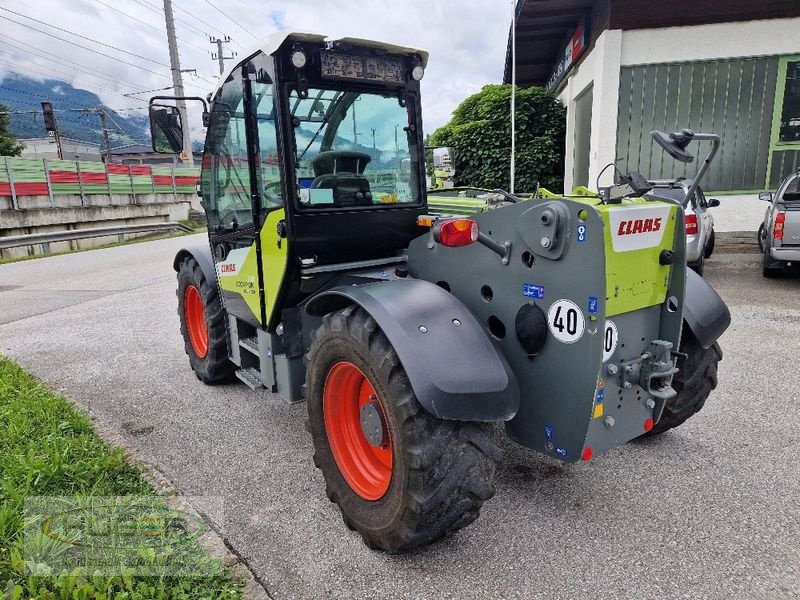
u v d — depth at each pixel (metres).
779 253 7.53
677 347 2.56
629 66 10.31
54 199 18.94
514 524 2.65
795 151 10.23
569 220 2.17
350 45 2.89
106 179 21.42
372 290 2.51
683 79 10.26
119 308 7.53
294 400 3.22
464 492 2.22
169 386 4.57
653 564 2.35
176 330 6.32
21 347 5.77
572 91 12.96
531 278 2.34
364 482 2.58
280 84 2.73
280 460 3.32
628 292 2.34
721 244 10.73
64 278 10.40
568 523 2.64
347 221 3.01
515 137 13.62
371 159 3.13
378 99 3.09
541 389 2.41
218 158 3.57
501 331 2.54
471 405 2.14
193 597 2.16
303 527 2.68
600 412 2.38
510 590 2.23
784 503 2.75
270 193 3.00
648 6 9.96
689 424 3.62
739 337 5.37
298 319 3.20
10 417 3.69
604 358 2.35
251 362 3.96
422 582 2.29
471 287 2.62
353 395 2.69
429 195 4.64
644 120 10.52
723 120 10.33
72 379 4.77
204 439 3.61
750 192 10.53
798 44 9.70
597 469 3.11
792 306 6.50
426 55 3.09
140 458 3.26
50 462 3.07
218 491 3.00
